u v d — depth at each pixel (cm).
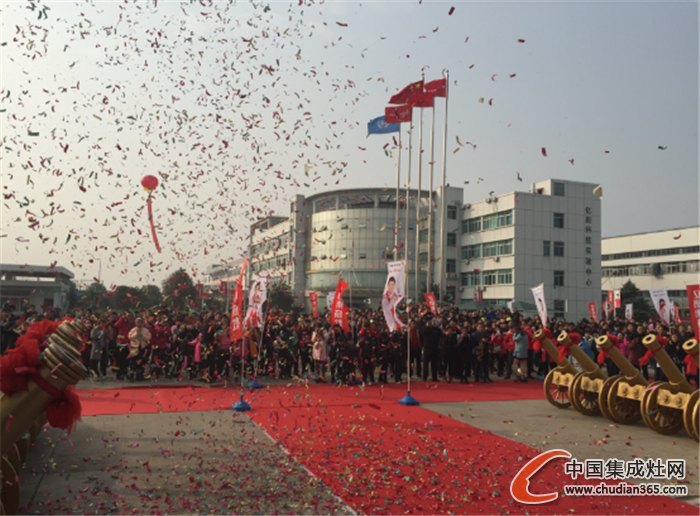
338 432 852
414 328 1596
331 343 1491
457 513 537
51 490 569
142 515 511
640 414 997
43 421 611
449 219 5422
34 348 426
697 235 5850
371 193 5794
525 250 4756
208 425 885
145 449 730
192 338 1460
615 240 6762
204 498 555
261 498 558
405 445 782
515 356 1599
